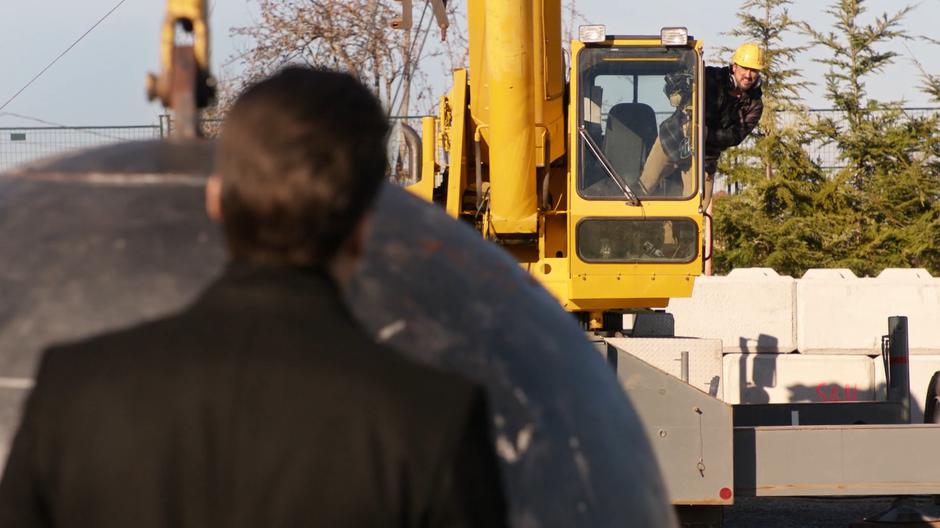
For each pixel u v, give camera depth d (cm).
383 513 215
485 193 1282
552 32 1210
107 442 216
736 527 1462
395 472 216
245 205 224
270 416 216
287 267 229
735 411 1464
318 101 227
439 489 217
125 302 276
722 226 3047
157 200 299
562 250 1277
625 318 1712
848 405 1443
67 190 307
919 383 1895
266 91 230
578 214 1218
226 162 227
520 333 304
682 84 1223
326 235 227
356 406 217
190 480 215
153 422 217
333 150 224
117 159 317
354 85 237
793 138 3088
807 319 1898
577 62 1220
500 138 1153
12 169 335
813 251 3047
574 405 300
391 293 294
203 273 281
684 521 1093
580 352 319
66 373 222
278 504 213
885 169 3147
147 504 214
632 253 1219
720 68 1257
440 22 1281
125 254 285
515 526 277
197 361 221
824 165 3142
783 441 1093
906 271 1978
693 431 1059
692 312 1898
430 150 1427
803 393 1884
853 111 3161
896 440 1100
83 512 216
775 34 3312
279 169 222
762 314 1902
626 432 314
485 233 1270
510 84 1126
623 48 1222
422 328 290
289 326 224
